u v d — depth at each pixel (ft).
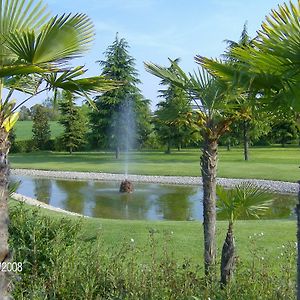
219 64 11.94
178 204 58.85
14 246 15.71
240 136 122.11
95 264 15.97
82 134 158.81
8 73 10.78
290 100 10.67
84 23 10.87
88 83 12.42
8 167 11.46
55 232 17.46
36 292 13.97
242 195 17.11
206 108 18.28
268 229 30.89
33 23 11.34
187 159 124.26
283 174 82.17
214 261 17.80
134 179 85.10
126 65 141.79
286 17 9.80
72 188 75.41
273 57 10.26
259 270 18.13
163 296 14.06
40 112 173.78
